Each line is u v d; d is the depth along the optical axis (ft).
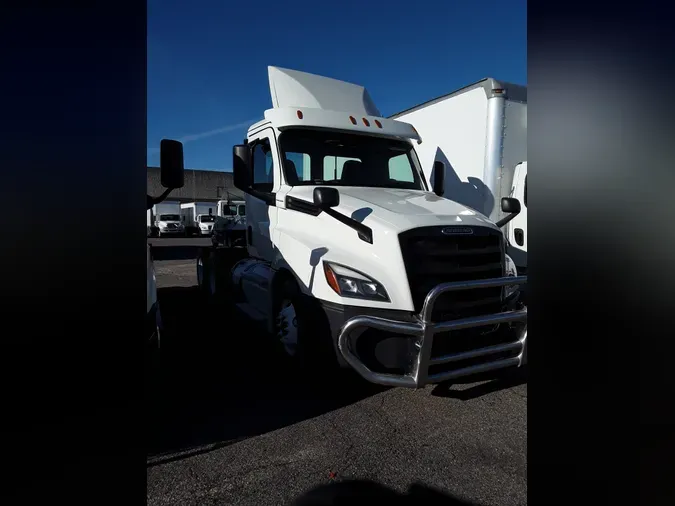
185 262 49.26
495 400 11.19
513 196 17.33
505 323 10.93
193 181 153.58
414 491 3.90
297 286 12.23
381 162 15.56
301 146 14.47
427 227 10.37
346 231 10.87
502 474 8.10
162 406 10.85
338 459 8.57
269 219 14.66
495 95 16.84
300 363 12.00
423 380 9.55
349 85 17.10
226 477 7.97
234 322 19.85
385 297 9.87
